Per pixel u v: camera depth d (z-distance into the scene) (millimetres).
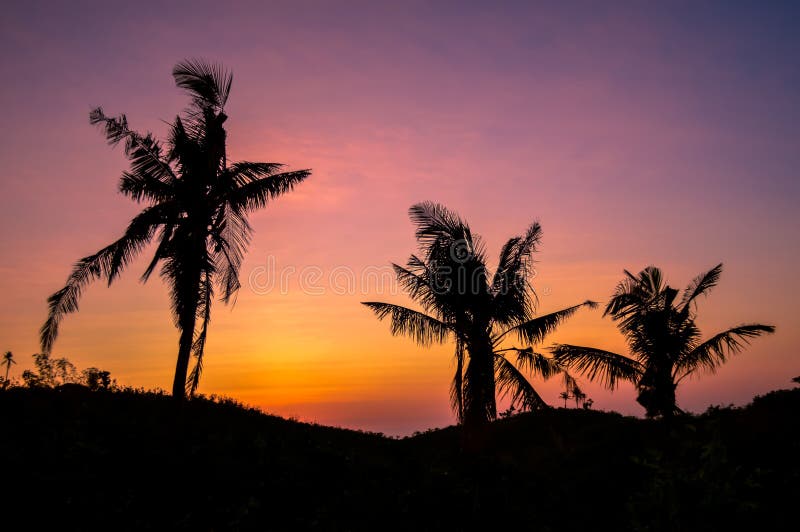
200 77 16812
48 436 10586
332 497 10602
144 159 16469
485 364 18312
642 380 19562
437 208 18547
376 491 11133
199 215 16422
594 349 19828
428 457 14938
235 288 18203
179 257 15984
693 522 6363
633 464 15289
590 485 13914
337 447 14164
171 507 9148
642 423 22234
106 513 8516
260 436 13031
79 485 9086
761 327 18469
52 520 8055
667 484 6637
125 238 15375
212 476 10398
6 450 9562
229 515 9188
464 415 18062
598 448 19016
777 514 8688
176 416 14164
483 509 11008
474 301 18266
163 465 10391
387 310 19234
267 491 10266
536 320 18875
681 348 19000
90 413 12617
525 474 14016
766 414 17250
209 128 16938
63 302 15312
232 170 16828
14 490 8523
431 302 18750
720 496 6434
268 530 8984
